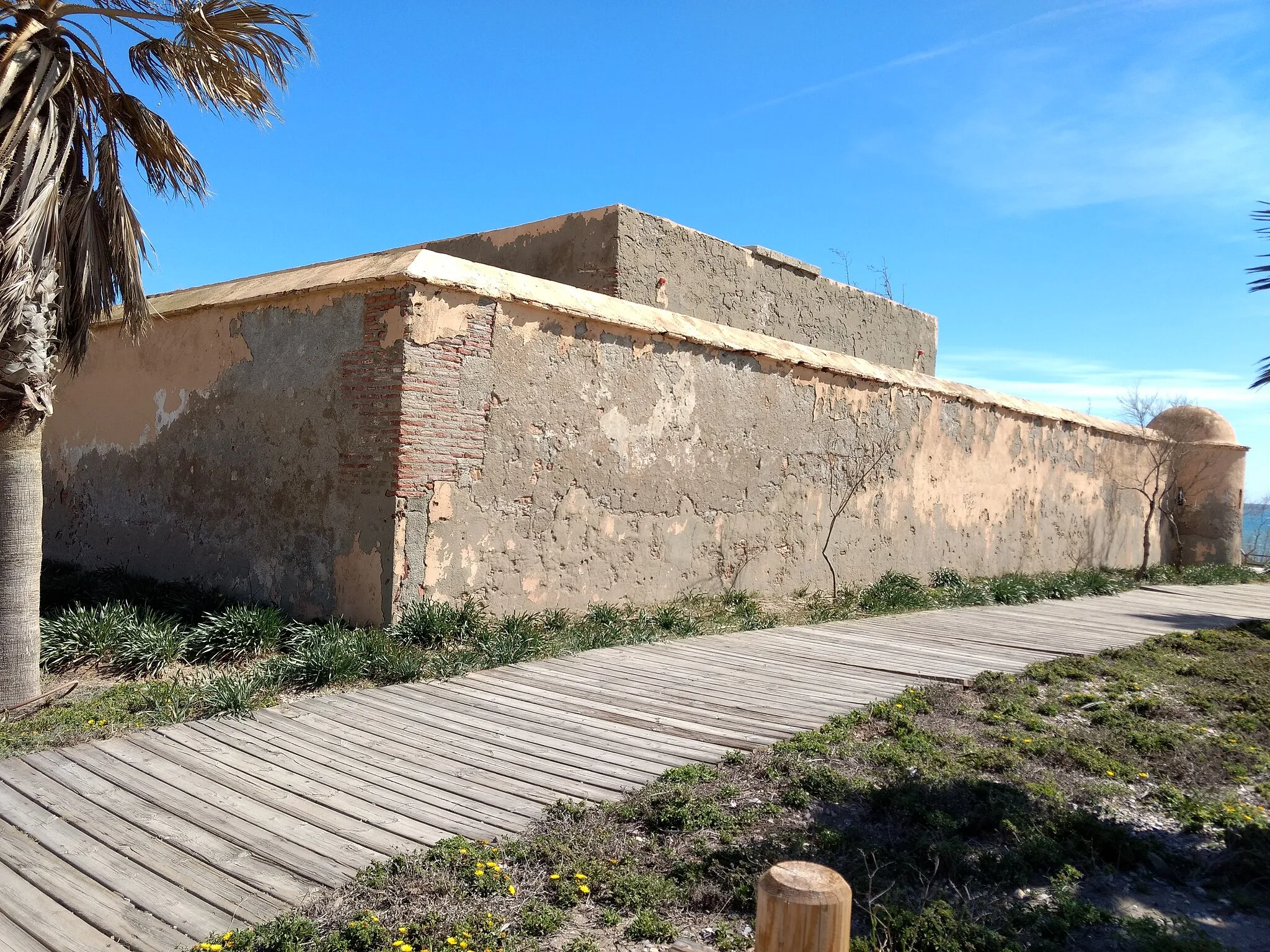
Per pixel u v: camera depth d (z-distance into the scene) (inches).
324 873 141.2
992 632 365.1
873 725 223.8
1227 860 157.0
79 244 250.1
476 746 203.6
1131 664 301.9
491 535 333.1
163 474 408.5
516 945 122.1
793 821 162.9
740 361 440.8
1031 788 178.4
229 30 251.0
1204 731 229.3
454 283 314.2
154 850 148.8
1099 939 130.6
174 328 407.5
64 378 480.7
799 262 563.5
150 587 377.7
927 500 568.1
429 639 298.2
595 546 373.4
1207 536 843.4
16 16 234.1
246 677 251.9
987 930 126.7
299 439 341.4
